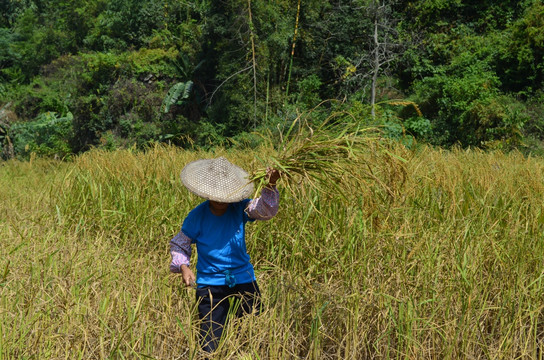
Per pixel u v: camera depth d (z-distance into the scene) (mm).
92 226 5844
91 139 27312
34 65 38781
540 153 16578
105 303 3619
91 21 37062
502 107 17891
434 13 23672
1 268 4375
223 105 22094
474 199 5102
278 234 4719
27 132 29297
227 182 3443
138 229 5547
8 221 6062
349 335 3533
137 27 33281
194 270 4480
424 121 19141
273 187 3549
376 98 21578
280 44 20891
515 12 22938
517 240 4363
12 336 3326
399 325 3482
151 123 25641
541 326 3873
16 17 46312
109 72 27469
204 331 3484
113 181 6531
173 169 6473
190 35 27656
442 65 22219
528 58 19656
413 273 4043
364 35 22453
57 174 8500
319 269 4266
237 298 3576
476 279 3957
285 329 3596
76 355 3285
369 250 4082
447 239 4199
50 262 4391
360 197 4422
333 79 22266
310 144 3486
